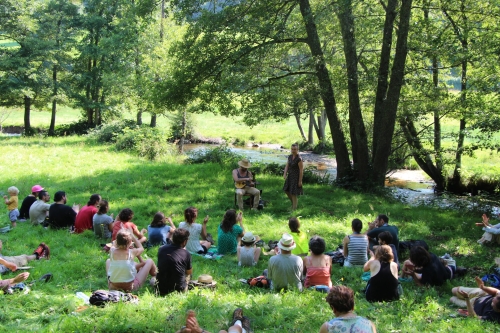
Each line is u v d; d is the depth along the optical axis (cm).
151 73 2895
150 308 577
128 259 672
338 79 1861
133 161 2153
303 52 2156
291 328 551
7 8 3497
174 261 663
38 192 1095
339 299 419
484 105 1656
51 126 3903
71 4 3981
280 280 692
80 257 843
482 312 605
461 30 1758
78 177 1695
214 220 1187
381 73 1717
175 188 1560
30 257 813
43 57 3591
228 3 1695
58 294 657
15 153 2272
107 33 3775
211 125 4788
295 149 1277
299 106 1892
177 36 2806
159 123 4675
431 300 664
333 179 2103
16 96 3644
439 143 1925
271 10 1673
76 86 4044
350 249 833
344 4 1480
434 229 1216
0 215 1148
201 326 537
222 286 705
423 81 1722
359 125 1762
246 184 1303
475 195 2030
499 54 1500
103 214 977
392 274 662
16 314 558
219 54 1714
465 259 941
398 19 1847
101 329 521
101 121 4234
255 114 1905
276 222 1170
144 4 1747
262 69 1800
